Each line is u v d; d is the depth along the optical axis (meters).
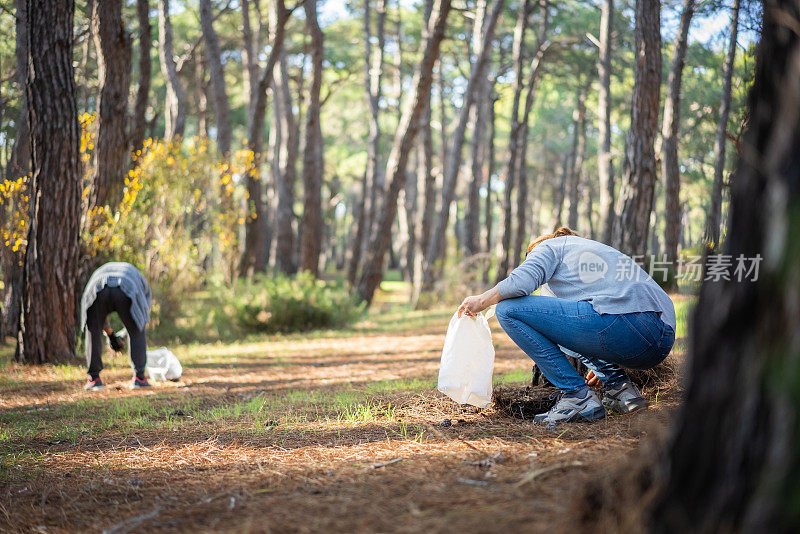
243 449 3.58
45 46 8.30
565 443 3.11
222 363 8.81
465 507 2.17
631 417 3.66
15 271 11.78
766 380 1.44
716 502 1.52
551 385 4.72
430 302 20.19
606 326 3.62
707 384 1.60
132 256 11.05
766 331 1.45
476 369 4.06
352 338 12.68
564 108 36.81
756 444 1.46
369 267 18.41
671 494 1.65
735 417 1.51
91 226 10.48
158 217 11.55
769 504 1.39
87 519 2.56
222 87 18.83
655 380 4.51
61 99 8.40
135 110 12.80
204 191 12.50
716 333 1.58
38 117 8.38
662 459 1.73
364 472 2.82
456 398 4.07
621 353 3.67
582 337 3.66
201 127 27.97
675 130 15.39
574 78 28.22
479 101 26.31
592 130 36.00
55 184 8.42
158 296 11.79
